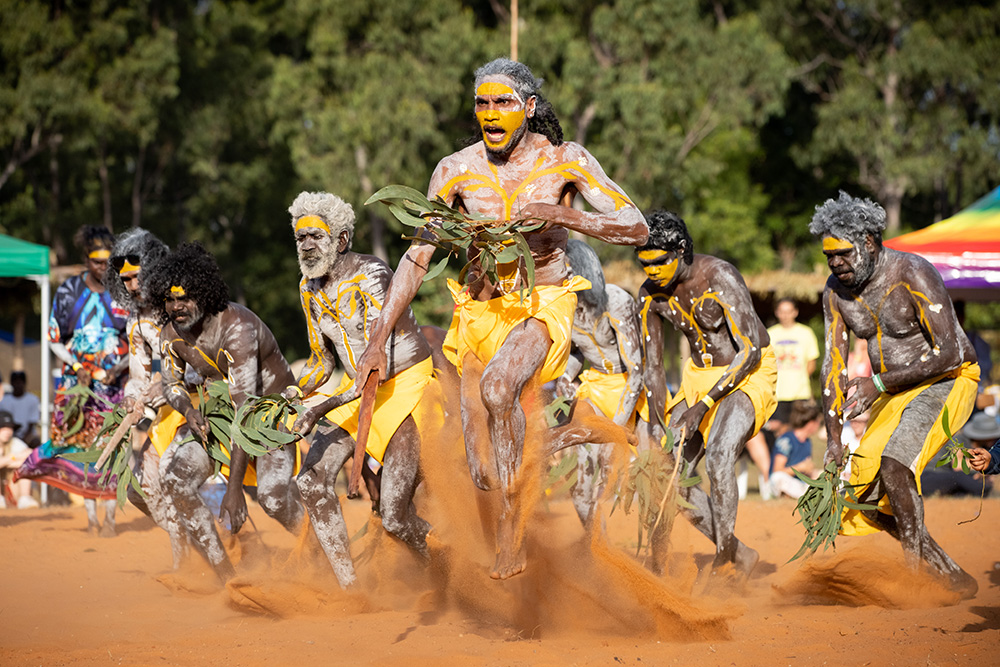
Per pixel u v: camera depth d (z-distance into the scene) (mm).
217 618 12102
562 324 10852
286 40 90188
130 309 14547
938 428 12781
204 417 12969
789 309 24750
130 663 9758
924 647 10070
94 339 18859
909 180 69938
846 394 13188
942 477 22375
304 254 12258
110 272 14734
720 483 13391
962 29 71125
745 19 63844
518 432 10398
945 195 79812
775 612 12359
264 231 84375
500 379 10258
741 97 61844
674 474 12922
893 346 13219
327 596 12258
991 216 27172
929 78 70875
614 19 60656
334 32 62500
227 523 14867
